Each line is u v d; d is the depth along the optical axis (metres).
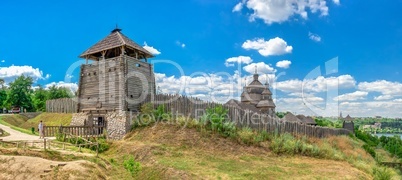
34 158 16.64
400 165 34.25
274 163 20.72
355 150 34.88
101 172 16.70
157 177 16.33
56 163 16.28
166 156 19.88
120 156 20.61
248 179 16.19
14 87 64.56
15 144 18.86
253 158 21.52
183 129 24.75
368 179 19.67
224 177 16.17
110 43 29.95
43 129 24.80
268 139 26.61
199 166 18.05
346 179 17.91
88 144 21.05
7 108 63.72
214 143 23.16
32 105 66.88
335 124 69.12
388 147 48.75
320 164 22.05
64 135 23.50
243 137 24.61
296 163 21.50
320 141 31.89
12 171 15.53
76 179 15.11
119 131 26.59
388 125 127.88
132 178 16.91
